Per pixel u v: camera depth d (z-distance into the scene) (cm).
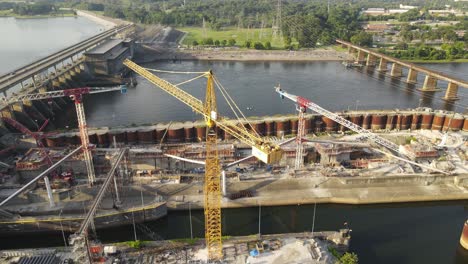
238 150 17212
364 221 13350
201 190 14112
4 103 19400
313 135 19512
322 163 16225
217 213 11119
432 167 15262
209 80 11669
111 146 18200
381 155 17100
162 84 15438
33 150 16062
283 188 14338
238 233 12606
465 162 16088
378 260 11438
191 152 15712
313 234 11825
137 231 12700
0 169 15488
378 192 14312
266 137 19438
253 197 13825
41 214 12662
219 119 13625
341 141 17388
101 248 10888
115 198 13562
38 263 10338
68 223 12319
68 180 14400
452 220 13462
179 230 12762
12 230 12231
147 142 18450
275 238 11669
